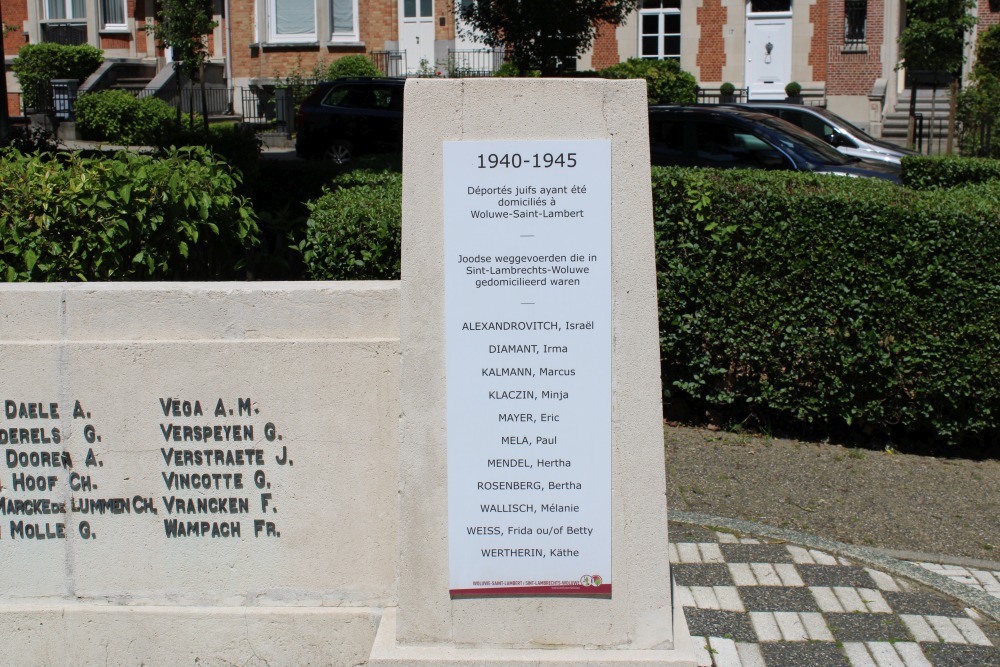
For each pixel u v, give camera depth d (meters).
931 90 24.22
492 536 3.71
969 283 6.34
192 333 3.92
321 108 19.84
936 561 5.23
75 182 5.05
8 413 3.92
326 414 3.92
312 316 3.92
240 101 28.55
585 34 17.81
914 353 6.48
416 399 3.70
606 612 3.73
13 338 3.93
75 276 5.05
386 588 3.99
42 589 4.00
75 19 30.03
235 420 3.92
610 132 3.63
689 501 5.90
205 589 4.01
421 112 3.63
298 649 3.98
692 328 6.82
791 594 4.76
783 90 25.95
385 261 6.26
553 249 3.65
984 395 6.45
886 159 16.06
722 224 6.65
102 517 3.97
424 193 3.65
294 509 3.97
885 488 6.14
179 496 3.96
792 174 7.21
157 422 3.93
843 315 6.52
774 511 5.80
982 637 4.39
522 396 3.69
